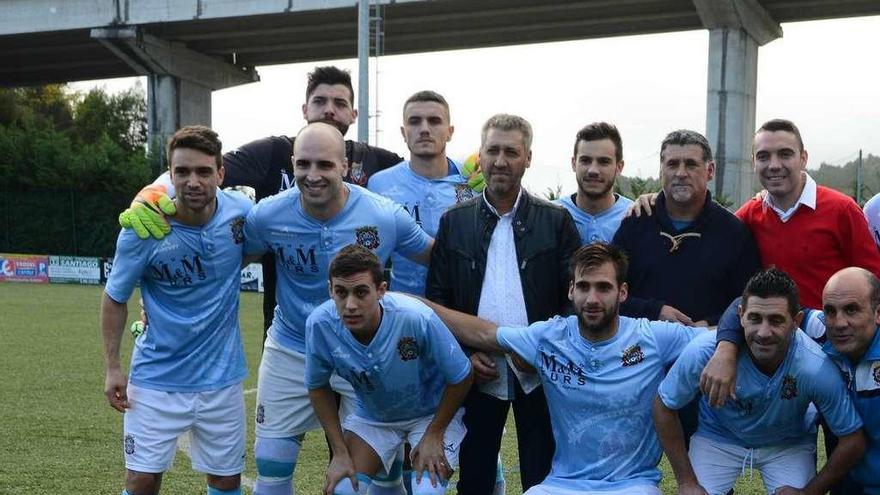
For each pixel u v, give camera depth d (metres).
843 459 3.67
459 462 4.36
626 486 3.71
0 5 32.50
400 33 32.06
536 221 4.04
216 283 4.08
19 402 7.60
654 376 3.81
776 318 3.42
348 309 3.61
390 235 4.19
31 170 29.77
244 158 4.85
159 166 31.48
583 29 31.34
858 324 3.52
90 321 14.43
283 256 4.16
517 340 3.88
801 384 3.60
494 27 31.19
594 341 3.83
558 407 3.89
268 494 4.34
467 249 4.05
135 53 33.06
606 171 4.44
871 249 4.14
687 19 29.39
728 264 4.02
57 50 36.38
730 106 26.36
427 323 3.77
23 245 29.27
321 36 33.75
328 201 4.00
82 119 52.22
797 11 27.39
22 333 12.69
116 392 3.99
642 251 4.12
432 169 4.79
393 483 4.25
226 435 4.14
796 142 4.11
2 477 5.25
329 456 5.94
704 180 3.98
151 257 3.95
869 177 18.00
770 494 3.85
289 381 4.26
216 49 35.66
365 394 3.94
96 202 29.33
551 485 3.77
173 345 4.01
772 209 4.25
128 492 4.04
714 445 3.92
